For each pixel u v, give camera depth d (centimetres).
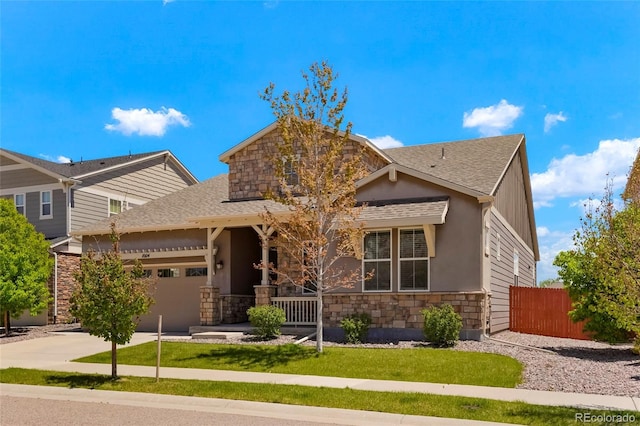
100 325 1271
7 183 2927
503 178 2138
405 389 1128
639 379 1189
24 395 1187
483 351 1497
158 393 1145
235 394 1105
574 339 1994
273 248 2172
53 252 2673
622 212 1208
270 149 2236
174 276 2289
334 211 1526
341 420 941
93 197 2912
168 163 3447
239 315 2172
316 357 1447
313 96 1535
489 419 899
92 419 952
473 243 1711
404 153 2398
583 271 1599
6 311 2202
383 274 1795
